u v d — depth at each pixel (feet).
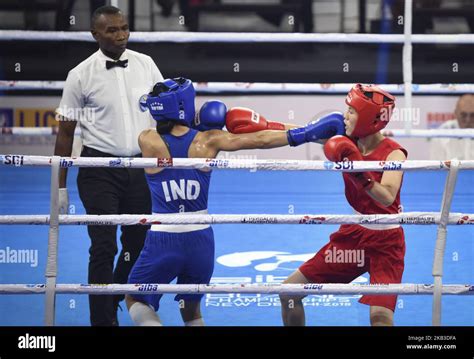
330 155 12.12
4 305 16.20
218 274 18.04
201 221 12.21
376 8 35.37
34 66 34.06
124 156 15.66
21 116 30.96
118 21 15.49
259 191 27.02
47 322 12.51
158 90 13.21
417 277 17.83
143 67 16.10
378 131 13.04
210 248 13.43
